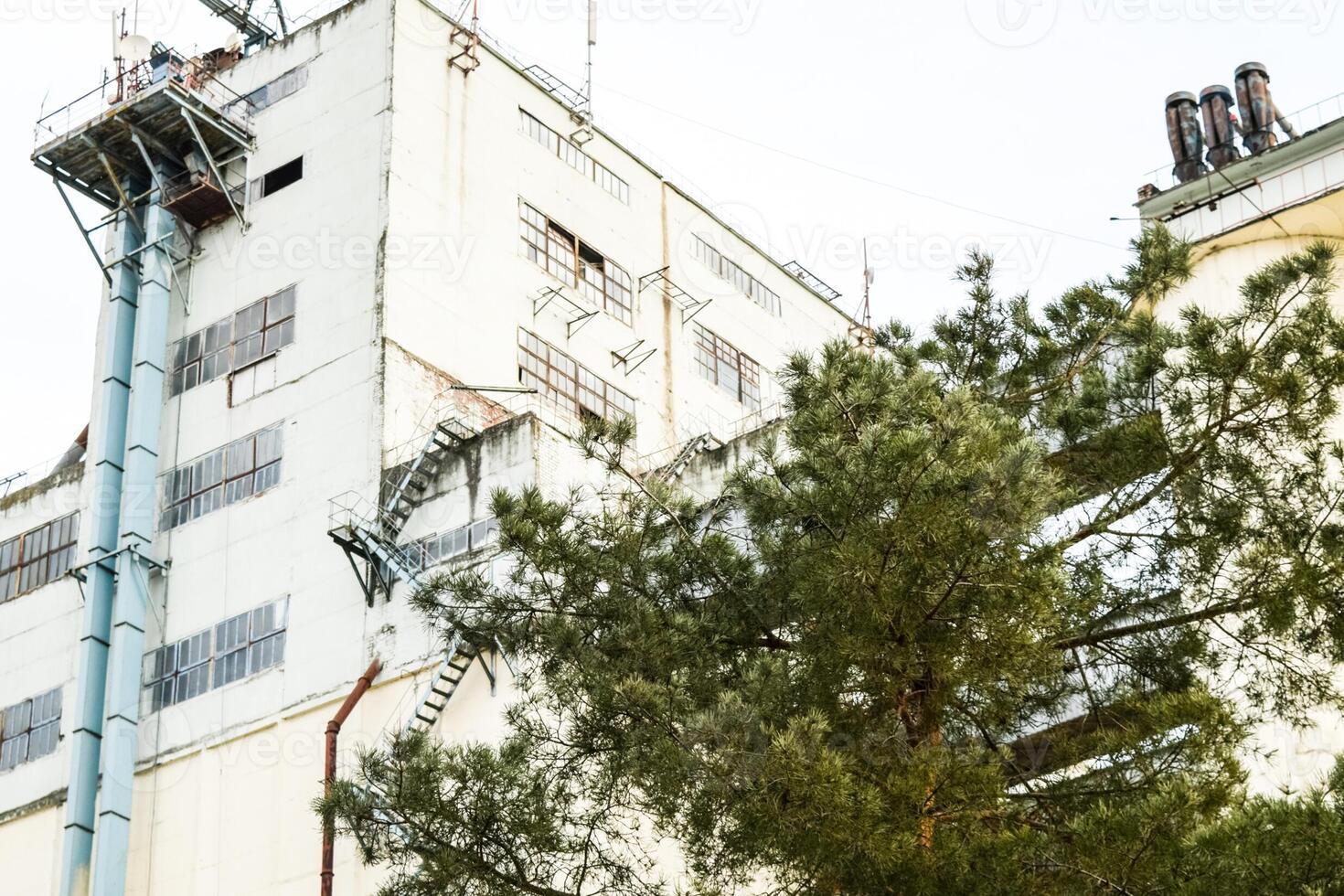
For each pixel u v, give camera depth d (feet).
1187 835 64.59
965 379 87.25
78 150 179.73
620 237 196.44
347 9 183.01
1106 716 75.66
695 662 76.89
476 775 76.84
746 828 71.72
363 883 142.61
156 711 163.43
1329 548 74.23
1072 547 78.33
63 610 177.78
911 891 68.90
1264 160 109.60
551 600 80.79
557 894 75.20
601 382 186.09
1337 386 76.59
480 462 152.56
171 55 180.86
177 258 181.88
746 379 205.67
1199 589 76.69
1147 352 80.33
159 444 175.52
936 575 72.59
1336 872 59.72
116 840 157.38
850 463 75.10
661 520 82.74
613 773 75.66
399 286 168.14
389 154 172.86
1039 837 68.74
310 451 164.66
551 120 192.85
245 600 162.81
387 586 152.87
